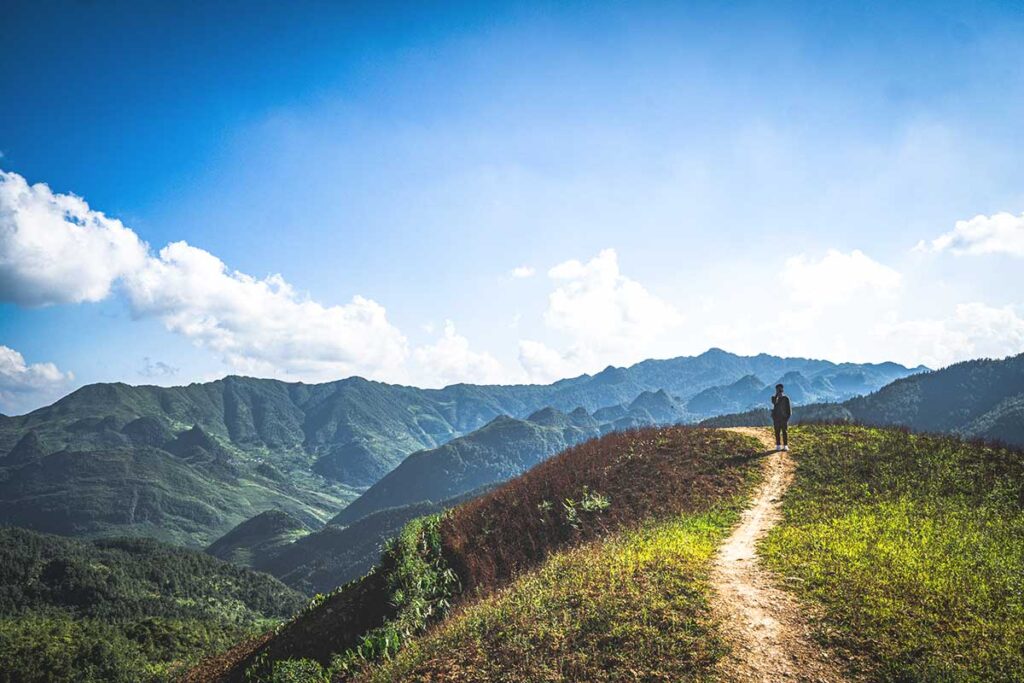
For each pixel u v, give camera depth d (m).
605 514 22.52
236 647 26.52
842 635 9.60
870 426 29.22
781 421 25.88
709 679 8.54
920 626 9.55
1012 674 8.09
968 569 11.93
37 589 188.25
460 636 11.31
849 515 17.33
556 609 11.17
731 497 21.25
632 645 9.55
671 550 14.22
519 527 23.31
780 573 12.66
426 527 25.94
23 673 95.00
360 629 20.30
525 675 9.28
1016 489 18.42
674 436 30.11
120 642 105.19
